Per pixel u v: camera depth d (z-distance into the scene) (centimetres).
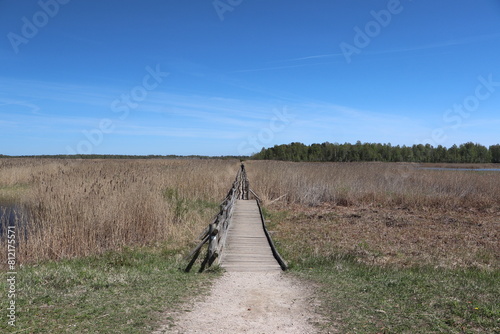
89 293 600
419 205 1942
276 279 745
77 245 1041
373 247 1102
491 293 638
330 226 1428
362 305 579
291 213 1725
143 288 644
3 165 2905
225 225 1111
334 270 819
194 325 489
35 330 440
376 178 2572
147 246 1130
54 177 1845
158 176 1980
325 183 2242
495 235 1280
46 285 640
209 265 817
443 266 880
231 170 3731
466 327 491
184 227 1319
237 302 592
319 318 525
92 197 1273
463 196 2067
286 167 3069
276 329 484
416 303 586
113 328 462
